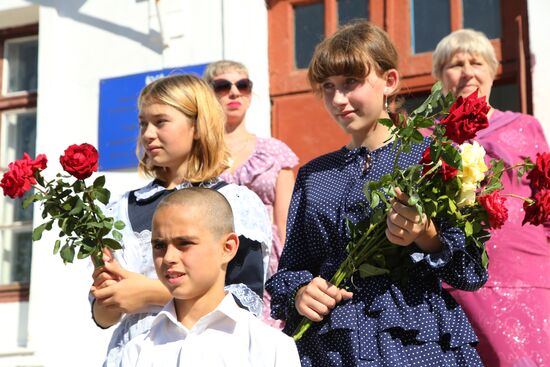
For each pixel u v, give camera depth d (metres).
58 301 7.09
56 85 7.43
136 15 7.31
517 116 4.95
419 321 3.56
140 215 3.95
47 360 7.01
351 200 3.78
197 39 7.11
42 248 7.19
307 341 3.74
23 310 7.43
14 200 7.74
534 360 4.38
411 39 6.67
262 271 3.86
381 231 3.64
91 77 7.37
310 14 7.04
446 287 4.48
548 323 4.46
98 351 6.93
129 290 3.70
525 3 6.30
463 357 3.55
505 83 6.40
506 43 6.35
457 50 5.12
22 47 8.01
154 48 7.21
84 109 7.34
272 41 7.08
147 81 7.17
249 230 3.83
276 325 5.04
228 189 3.95
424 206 3.49
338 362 3.61
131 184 7.08
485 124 3.42
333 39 3.93
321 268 3.80
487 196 3.54
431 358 3.53
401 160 3.83
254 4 7.03
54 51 7.48
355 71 3.85
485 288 4.46
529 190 4.67
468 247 3.65
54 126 7.38
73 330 7.01
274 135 6.97
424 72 6.58
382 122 3.54
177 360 3.24
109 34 7.37
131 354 3.33
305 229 3.93
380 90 3.93
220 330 3.27
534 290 4.48
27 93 7.89
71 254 3.72
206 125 4.02
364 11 6.85
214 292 3.30
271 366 3.19
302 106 6.92
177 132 3.96
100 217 3.73
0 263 7.66
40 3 7.60
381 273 3.62
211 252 3.26
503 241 4.52
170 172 4.05
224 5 7.07
